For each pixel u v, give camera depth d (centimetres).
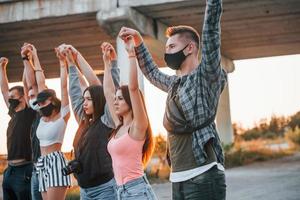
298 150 3147
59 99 714
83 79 704
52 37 2389
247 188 1527
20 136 780
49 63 3005
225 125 3012
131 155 515
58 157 692
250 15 2153
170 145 438
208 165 418
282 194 1339
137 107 511
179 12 2034
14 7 2033
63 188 689
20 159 781
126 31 504
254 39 2603
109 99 598
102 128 606
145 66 505
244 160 2627
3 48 2578
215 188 418
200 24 2253
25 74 791
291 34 2527
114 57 643
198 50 459
